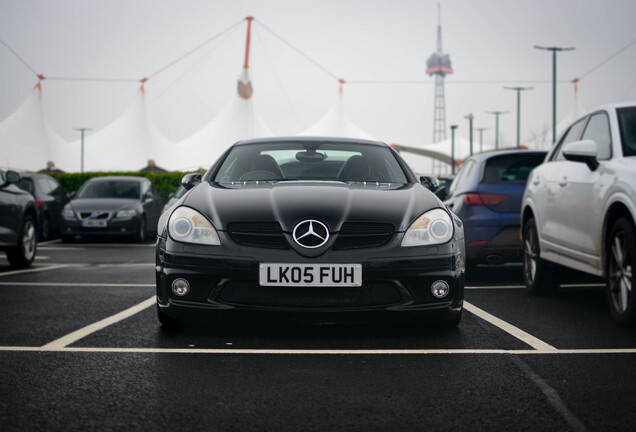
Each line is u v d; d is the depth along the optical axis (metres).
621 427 2.76
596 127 5.82
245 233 4.36
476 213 7.58
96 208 14.02
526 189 7.05
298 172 5.43
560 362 3.87
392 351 4.14
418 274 4.35
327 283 4.26
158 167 72.25
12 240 8.68
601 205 5.13
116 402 3.11
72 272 8.65
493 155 7.87
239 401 3.13
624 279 4.88
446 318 4.46
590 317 5.34
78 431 2.71
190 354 4.07
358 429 2.74
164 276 4.43
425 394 3.24
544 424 2.80
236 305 4.29
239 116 82.38
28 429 2.73
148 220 14.95
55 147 68.75
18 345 4.30
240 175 5.38
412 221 4.48
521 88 50.62
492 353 4.09
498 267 9.48
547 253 6.30
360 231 4.37
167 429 2.74
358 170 5.44
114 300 6.23
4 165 64.62
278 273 4.26
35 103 69.94
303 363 3.86
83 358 3.96
